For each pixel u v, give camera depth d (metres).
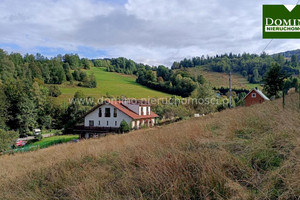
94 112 30.45
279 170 3.62
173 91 72.00
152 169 4.71
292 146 4.34
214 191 3.56
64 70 80.00
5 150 20.98
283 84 29.52
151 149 6.18
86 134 30.00
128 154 6.39
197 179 4.05
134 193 4.30
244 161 4.28
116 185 4.78
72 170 6.25
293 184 3.21
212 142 5.71
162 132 10.04
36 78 64.19
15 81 51.59
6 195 5.48
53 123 45.75
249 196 3.30
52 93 59.34
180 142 6.28
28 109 41.81
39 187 5.70
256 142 4.94
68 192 4.93
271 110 9.07
